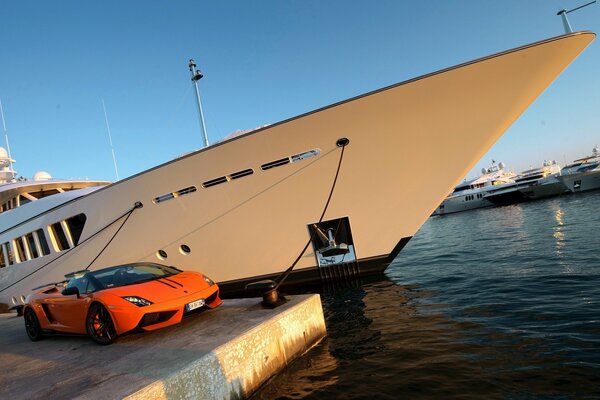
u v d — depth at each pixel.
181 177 8.84
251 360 4.11
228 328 4.51
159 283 4.96
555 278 8.09
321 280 9.23
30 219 10.87
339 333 5.95
